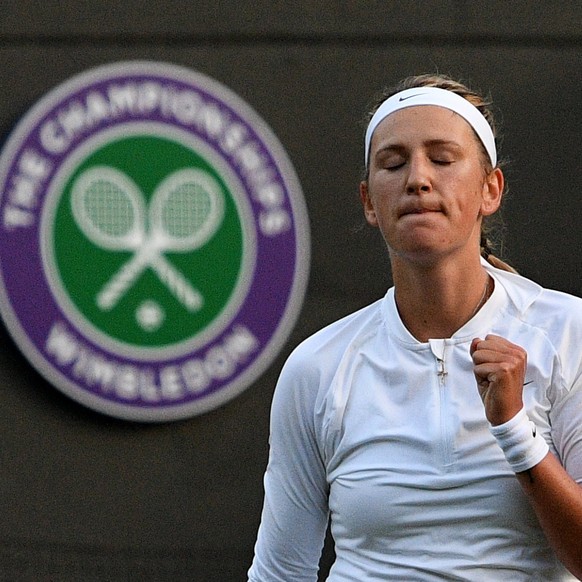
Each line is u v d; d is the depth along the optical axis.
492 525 8.61
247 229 19.64
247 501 19.62
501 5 20.53
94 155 19.41
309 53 20.22
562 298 9.12
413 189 8.84
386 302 9.36
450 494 8.64
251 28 20.19
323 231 20.03
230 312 19.52
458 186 8.91
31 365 19.09
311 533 9.84
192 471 19.61
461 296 9.04
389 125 9.10
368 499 8.85
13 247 19.16
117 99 19.48
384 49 20.33
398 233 8.91
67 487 19.41
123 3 19.98
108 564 19.39
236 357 19.52
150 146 19.53
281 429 9.47
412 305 9.12
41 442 19.38
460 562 8.59
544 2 20.50
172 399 19.33
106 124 19.45
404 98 9.17
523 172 20.39
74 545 19.36
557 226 20.34
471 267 9.03
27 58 19.73
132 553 19.45
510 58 20.48
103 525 19.44
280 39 20.22
